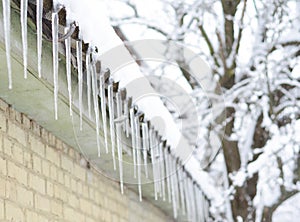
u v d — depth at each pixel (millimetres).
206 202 8055
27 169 3637
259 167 8828
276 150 8789
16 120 3553
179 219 7715
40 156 3875
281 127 8820
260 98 8859
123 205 5789
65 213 4211
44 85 3178
